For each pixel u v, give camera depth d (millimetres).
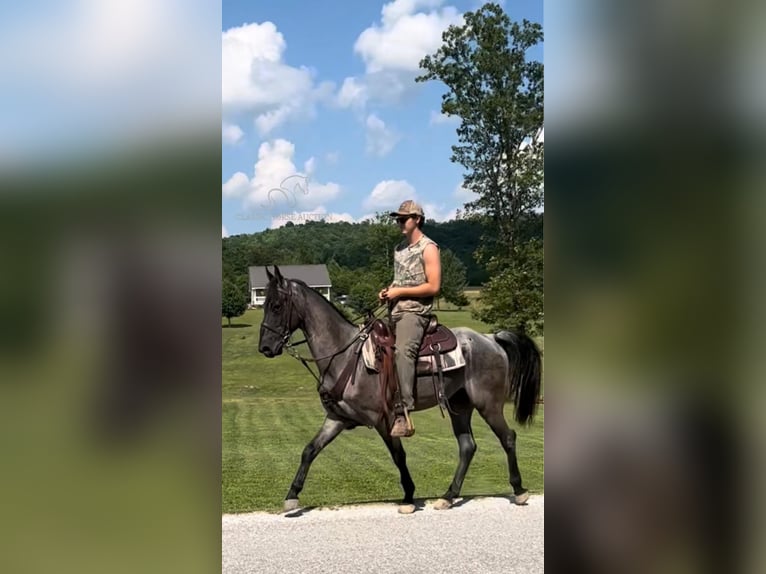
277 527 4184
